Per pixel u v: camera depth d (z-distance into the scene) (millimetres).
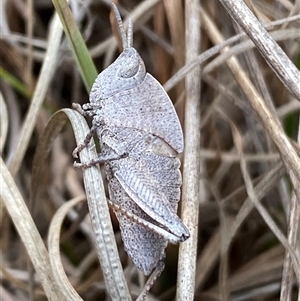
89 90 73
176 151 65
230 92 81
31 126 80
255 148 89
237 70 73
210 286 84
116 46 88
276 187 86
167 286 83
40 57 95
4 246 87
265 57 62
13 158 80
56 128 70
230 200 86
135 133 65
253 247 85
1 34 91
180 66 84
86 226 87
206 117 84
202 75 76
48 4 102
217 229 84
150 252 64
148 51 97
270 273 79
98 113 65
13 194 68
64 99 102
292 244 67
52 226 69
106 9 94
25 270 85
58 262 64
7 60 97
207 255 82
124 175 64
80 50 71
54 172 92
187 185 68
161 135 65
